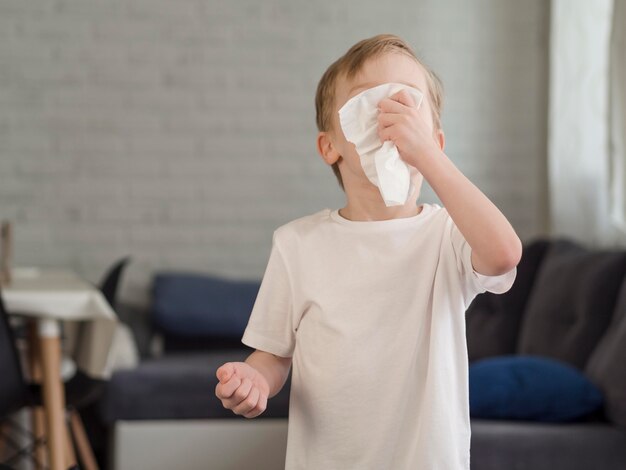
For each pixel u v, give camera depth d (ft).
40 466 10.19
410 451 4.00
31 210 12.91
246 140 13.23
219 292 12.44
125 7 13.04
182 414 10.07
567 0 12.24
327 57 13.28
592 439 7.80
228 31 13.17
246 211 13.25
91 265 13.01
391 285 4.10
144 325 12.44
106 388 10.03
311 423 4.15
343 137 4.27
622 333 8.41
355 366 4.06
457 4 13.41
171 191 13.14
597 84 12.05
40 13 12.91
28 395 8.54
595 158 12.03
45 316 8.41
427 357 4.06
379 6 13.34
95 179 13.02
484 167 13.48
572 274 9.91
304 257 4.29
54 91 12.94
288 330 4.39
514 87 13.50
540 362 8.57
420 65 4.31
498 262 3.72
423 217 4.19
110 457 10.44
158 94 13.10
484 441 7.70
